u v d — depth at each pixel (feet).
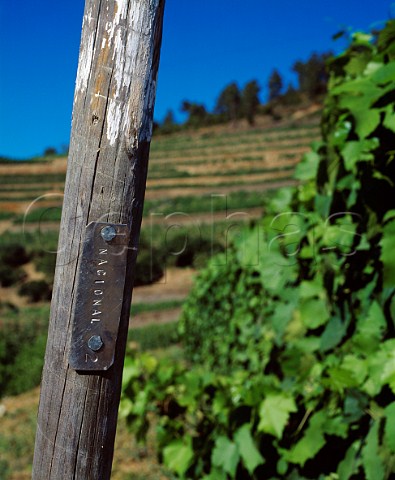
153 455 17.06
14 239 119.34
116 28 4.44
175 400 9.91
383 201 6.21
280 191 9.91
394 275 5.59
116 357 4.65
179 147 267.59
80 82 4.55
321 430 6.63
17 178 198.08
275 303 13.93
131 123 4.48
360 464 6.24
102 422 4.66
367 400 6.18
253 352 14.51
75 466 4.63
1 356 34.12
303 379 7.57
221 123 351.25
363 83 6.19
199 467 8.75
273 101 368.48
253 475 7.57
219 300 24.09
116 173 4.50
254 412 7.41
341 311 7.01
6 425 22.18
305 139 254.68
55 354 4.63
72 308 4.54
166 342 37.27
